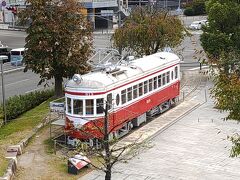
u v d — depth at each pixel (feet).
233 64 68.39
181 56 199.11
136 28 155.12
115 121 101.50
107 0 311.06
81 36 128.88
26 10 125.70
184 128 113.19
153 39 155.43
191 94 147.23
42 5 124.77
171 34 156.87
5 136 103.40
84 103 96.84
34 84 162.91
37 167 88.69
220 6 152.25
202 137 106.42
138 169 88.28
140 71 113.29
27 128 109.29
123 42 157.38
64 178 84.07
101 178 84.12
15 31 311.06
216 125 115.14
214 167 89.35
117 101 102.32
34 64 127.03
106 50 157.69
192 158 93.91
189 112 127.54
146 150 97.66
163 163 91.30
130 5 346.74
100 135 95.76
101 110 97.45
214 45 148.97
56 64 128.06
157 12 165.58
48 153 95.66
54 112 110.42
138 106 112.06
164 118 122.01
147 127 113.91
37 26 124.06
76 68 127.65
